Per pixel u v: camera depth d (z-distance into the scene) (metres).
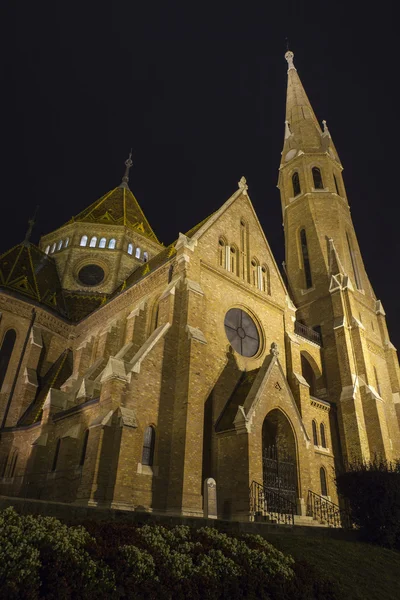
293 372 32.81
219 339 29.23
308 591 12.34
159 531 12.29
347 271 47.72
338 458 35.31
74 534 9.95
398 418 42.22
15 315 37.59
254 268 35.41
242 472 23.23
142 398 23.45
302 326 42.50
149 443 23.11
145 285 32.38
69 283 46.38
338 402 37.88
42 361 37.78
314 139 60.12
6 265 42.06
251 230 36.53
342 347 40.53
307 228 52.16
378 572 16.20
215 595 10.45
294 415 27.66
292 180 58.00
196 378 24.97
